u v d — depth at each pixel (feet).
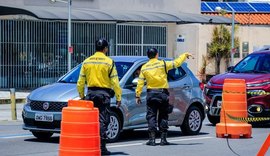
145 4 166.91
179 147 53.47
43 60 146.10
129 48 160.25
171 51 168.04
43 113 53.36
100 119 47.24
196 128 63.10
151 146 53.78
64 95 53.31
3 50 141.18
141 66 58.18
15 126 71.31
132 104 55.93
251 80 70.28
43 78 146.61
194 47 168.76
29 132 64.39
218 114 71.36
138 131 66.49
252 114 69.72
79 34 151.53
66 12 139.74
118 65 57.62
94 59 47.01
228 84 60.29
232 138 59.72
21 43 143.23
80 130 36.42
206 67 169.78
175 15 156.15
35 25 144.56
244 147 53.78
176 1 172.55
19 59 143.02
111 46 156.46
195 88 62.75
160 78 52.70
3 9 134.72
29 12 132.87
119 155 48.29
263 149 37.93
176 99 60.23
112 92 47.93
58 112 52.85
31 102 54.60
